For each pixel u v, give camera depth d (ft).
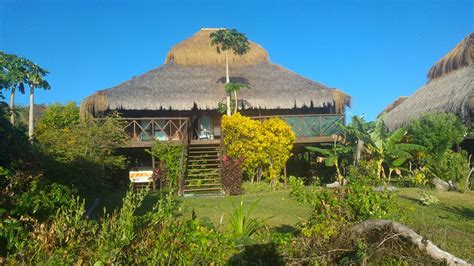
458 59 65.41
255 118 58.13
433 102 61.31
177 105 59.88
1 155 18.69
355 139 52.60
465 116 54.44
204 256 15.52
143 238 15.64
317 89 63.77
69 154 38.73
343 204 18.98
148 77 65.62
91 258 14.20
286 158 51.80
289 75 69.62
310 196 20.74
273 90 63.31
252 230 21.90
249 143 50.39
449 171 46.37
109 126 49.98
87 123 48.96
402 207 22.15
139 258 14.71
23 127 25.03
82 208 16.24
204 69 69.87
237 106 60.85
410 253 14.64
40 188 17.62
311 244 16.39
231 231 20.81
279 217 30.30
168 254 15.07
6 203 15.66
